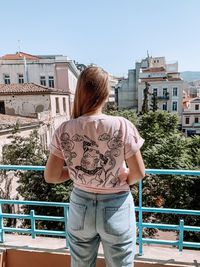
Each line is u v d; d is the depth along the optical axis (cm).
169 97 4553
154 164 1074
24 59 3247
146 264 213
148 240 223
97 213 135
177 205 891
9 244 242
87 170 134
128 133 132
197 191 908
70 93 2891
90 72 136
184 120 4525
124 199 139
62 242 245
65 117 2619
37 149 1218
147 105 4403
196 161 1091
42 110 2130
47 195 962
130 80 5462
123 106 5559
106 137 130
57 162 144
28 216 249
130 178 138
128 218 140
